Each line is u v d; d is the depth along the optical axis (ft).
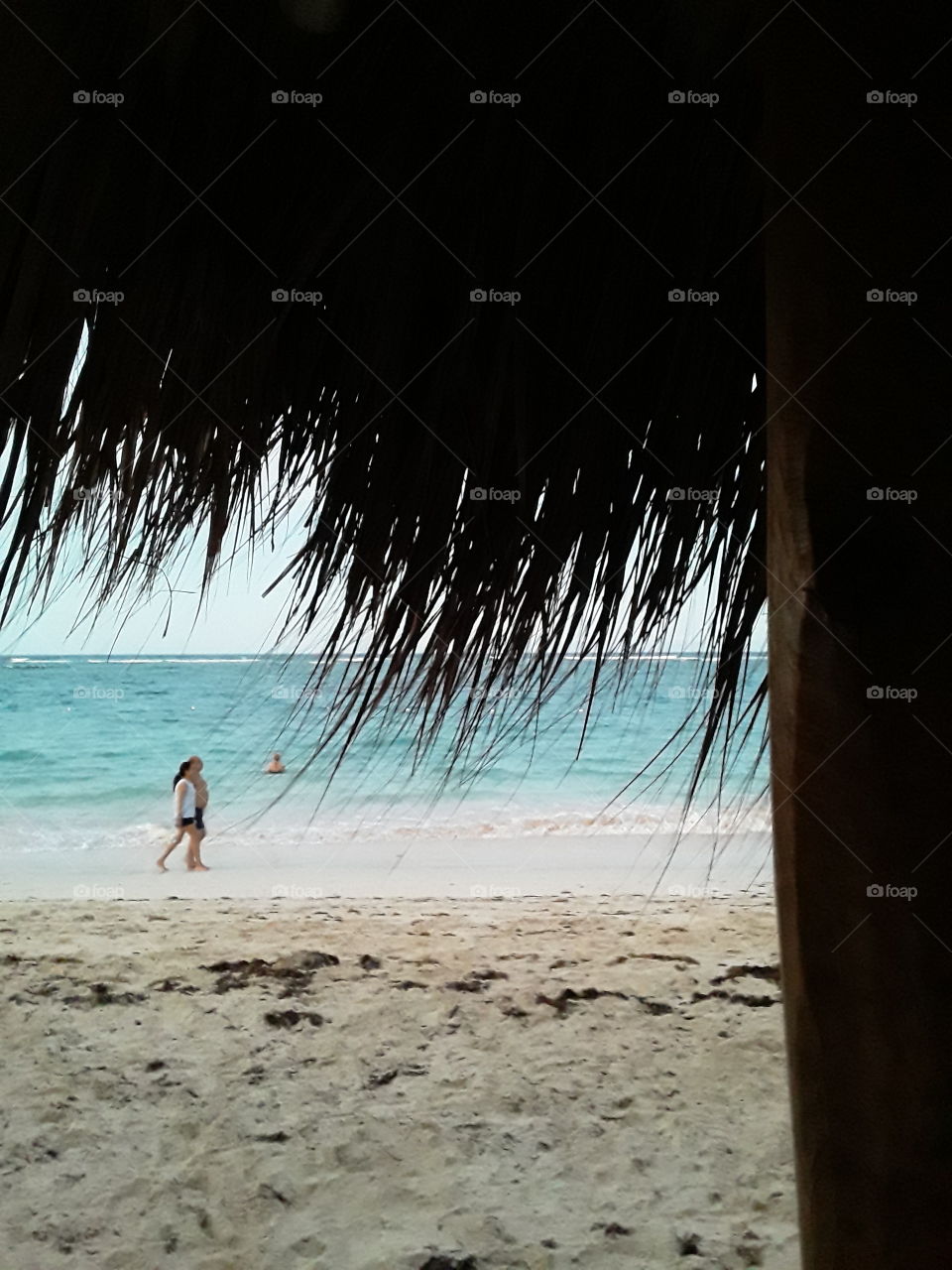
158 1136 10.72
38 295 4.28
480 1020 13.97
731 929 19.30
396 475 4.50
